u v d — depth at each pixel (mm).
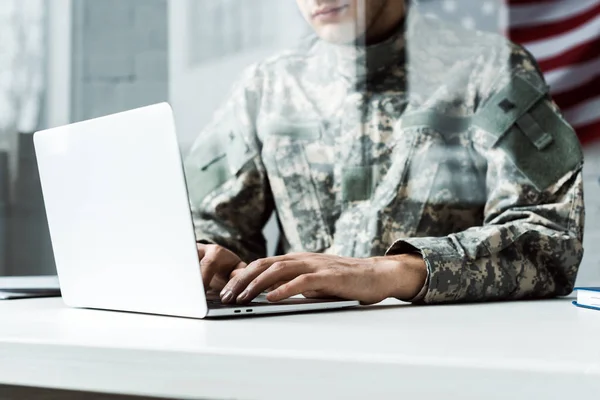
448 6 2527
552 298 1038
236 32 2475
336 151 1456
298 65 1554
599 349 434
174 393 458
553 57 2498
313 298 831
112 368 480
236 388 437
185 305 670
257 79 1570
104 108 2594
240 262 1008
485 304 891
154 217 670
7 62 2572
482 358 389
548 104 1237
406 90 1456
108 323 638
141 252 696
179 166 632
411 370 390
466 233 977
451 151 1369
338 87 1492
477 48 1411
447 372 382
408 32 1479
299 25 2395
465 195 1345
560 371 361
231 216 1467
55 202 791
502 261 968
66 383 503
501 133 1220
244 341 490
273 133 1488
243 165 1486
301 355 419
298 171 1463
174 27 2539
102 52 2590
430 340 492
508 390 369
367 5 1461
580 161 1149
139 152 663
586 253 2420
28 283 1095
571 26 2467
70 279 806
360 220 1403
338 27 1479
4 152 2477
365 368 400
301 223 1451
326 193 1451
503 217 1114
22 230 2426
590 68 2469
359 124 1447
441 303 904
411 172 1386
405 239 947
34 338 526
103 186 716
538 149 1177
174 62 2549
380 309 798
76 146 736
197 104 2523
